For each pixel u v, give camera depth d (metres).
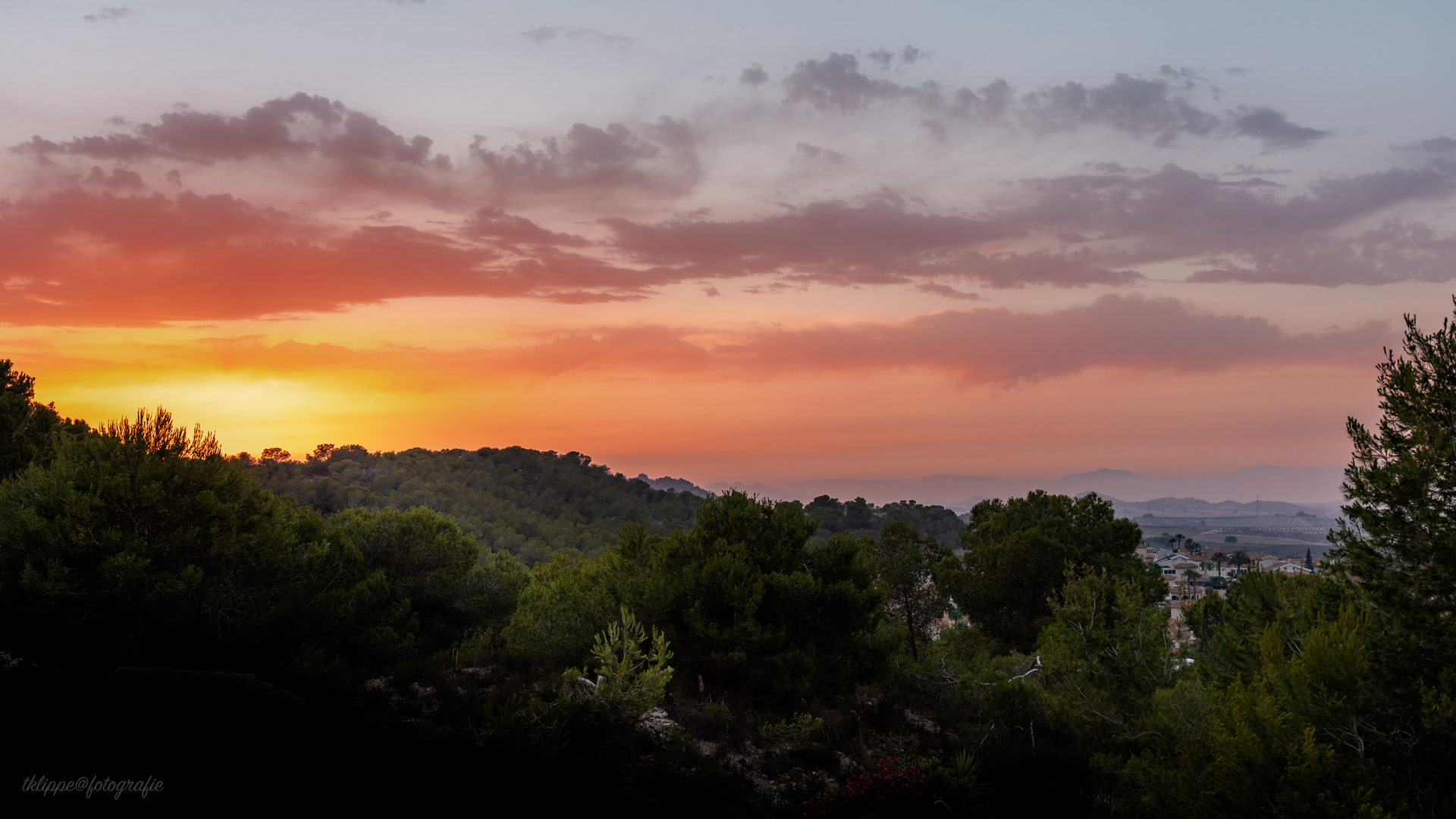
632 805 13.21
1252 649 13.45
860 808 13.85
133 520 17.72
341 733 12.82
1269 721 10.50
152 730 11.58
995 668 22.91
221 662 16.48
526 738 13.75
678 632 20.92
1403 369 11.12
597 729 14.66
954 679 22.84
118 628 16.53
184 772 10.88
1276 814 9.64
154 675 12.91
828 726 19.28
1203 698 14.20
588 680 16.45
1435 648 10.09
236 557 18.64
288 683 14.83
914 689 23.11
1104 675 16.83
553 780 12.87
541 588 23.08
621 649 18.59
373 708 14.55
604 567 23.73
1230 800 10.12
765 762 16.61
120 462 18.25
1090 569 18.88
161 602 16.61
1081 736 16.80
